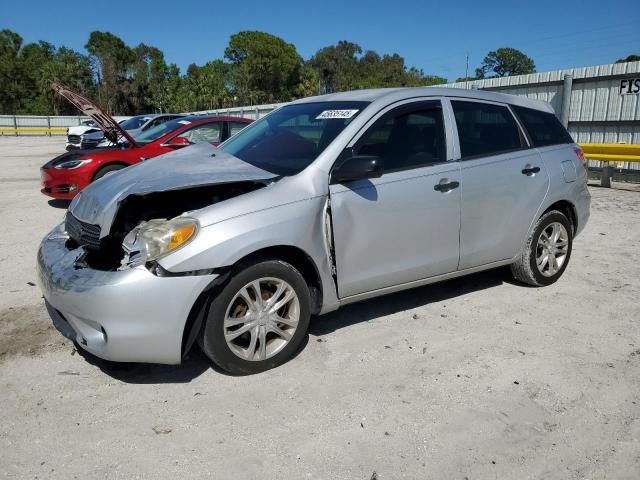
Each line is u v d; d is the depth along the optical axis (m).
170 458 2.65
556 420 2.96
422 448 2.73
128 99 77.81
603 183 10.67
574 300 4.68
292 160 3.74
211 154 4.14
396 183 3.79
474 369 3.50
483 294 4.82
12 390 3.24
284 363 3.55
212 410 3.04
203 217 3.12
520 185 4.51
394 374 3.44
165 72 83.25
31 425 2.90
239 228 3.15
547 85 12.30
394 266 3.88
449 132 4.17
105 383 3.33
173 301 3.01
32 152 21.86
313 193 3.45
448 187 4.04
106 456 2.66
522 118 4.73
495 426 2.91
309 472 2.55
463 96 4.36
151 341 3.02
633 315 4.36
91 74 73.94
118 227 3.49
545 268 4.94
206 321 3.21
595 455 2.68
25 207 8.88
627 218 7.82
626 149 10.05
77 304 3.06
